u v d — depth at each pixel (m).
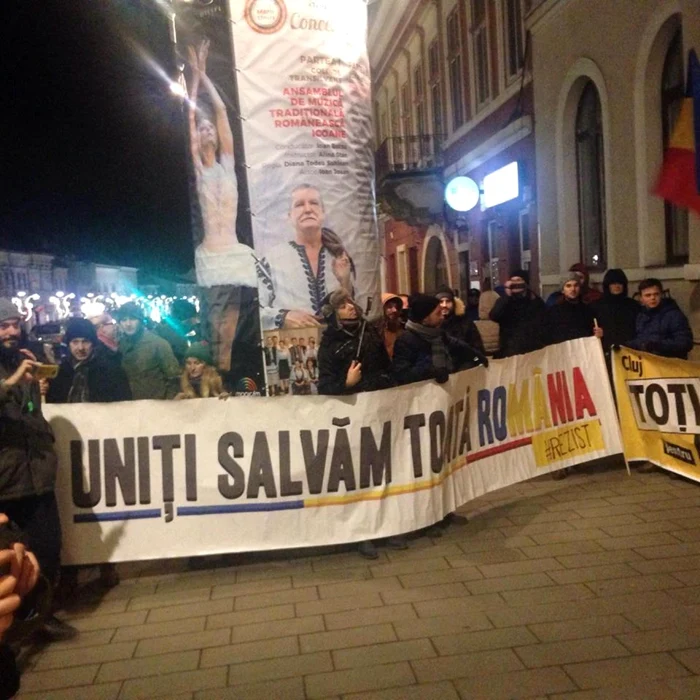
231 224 5.27
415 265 23.88
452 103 18.30
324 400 4.87
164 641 3.99
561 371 6.23
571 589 4.30
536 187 12.83
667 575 4.41
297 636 3.95
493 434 5.75
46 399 5.09
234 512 4.82
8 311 4.18
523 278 8.04
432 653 3.68
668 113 8.97
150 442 4.75
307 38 5.25
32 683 3.65
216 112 5.21
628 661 3.51
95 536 4.72
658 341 6.43
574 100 11.36
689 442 6.05
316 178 5.31
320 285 5.37
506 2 14.14
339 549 5.16
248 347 5.31
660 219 9.14
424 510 5.10
